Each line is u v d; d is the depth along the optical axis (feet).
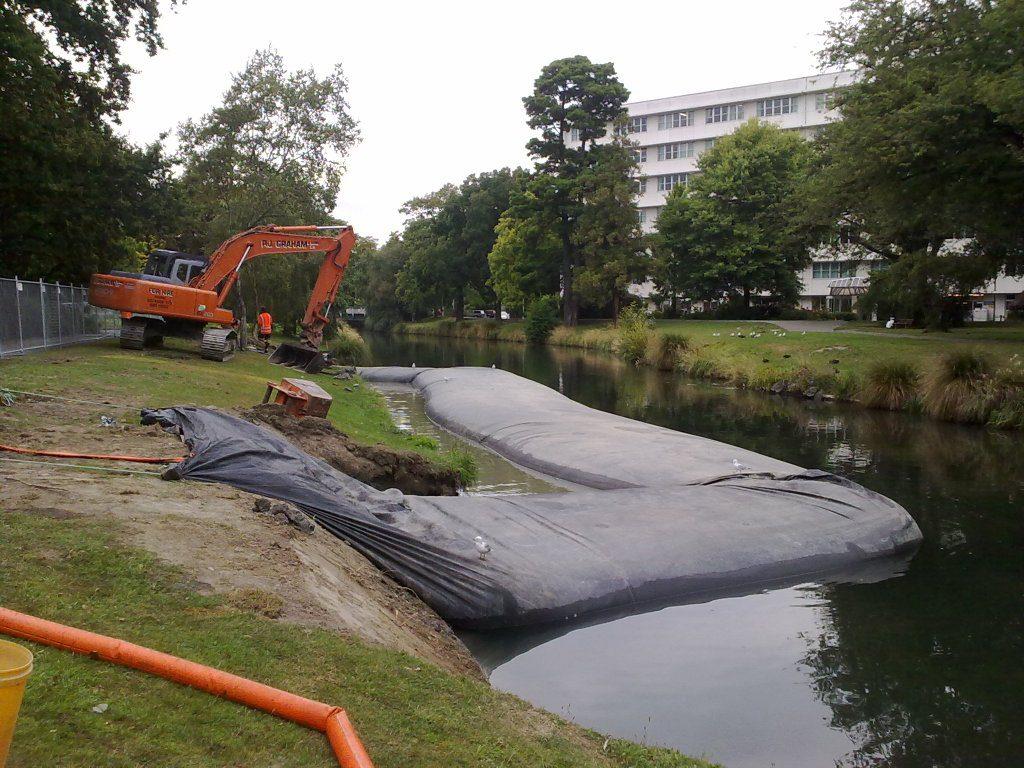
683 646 25.99
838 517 35.88
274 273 114.32
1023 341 93.97
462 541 28.12
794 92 241.14
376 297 296.92
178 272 75.05
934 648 26.04
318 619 16.83
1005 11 63.26
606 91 185.06
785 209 169.07
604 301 190.90
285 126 109.70
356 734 12.29
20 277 77.61
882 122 75.20
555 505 34.53
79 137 72.23
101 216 77.61
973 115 68.64
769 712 21.86
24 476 23.22
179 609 15.64
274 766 11.09
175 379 53.47
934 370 74.74
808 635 27.04
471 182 247.29
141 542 18.42
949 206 77.97
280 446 31.55
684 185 213.66
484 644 25.68
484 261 244.63
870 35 77.66
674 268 200.75
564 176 193.06
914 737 20.76
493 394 77.20
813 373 89.45
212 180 108.47
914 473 50.42
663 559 30.66
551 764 13.73
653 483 44.19
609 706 21.95
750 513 35.40
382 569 25.85
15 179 69.15
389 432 58.80
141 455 28.91
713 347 118.73
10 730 8.25
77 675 12.28
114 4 77.56
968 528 38.93
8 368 48.91
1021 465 52.31
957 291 116.57
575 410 69.56
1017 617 28.58
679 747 19.88
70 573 16.12
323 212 113.50
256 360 81.87
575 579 28.37
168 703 12.10
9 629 13.12
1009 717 21.84
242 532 20.85
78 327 76.23
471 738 13.78
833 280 226.99
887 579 32.22
